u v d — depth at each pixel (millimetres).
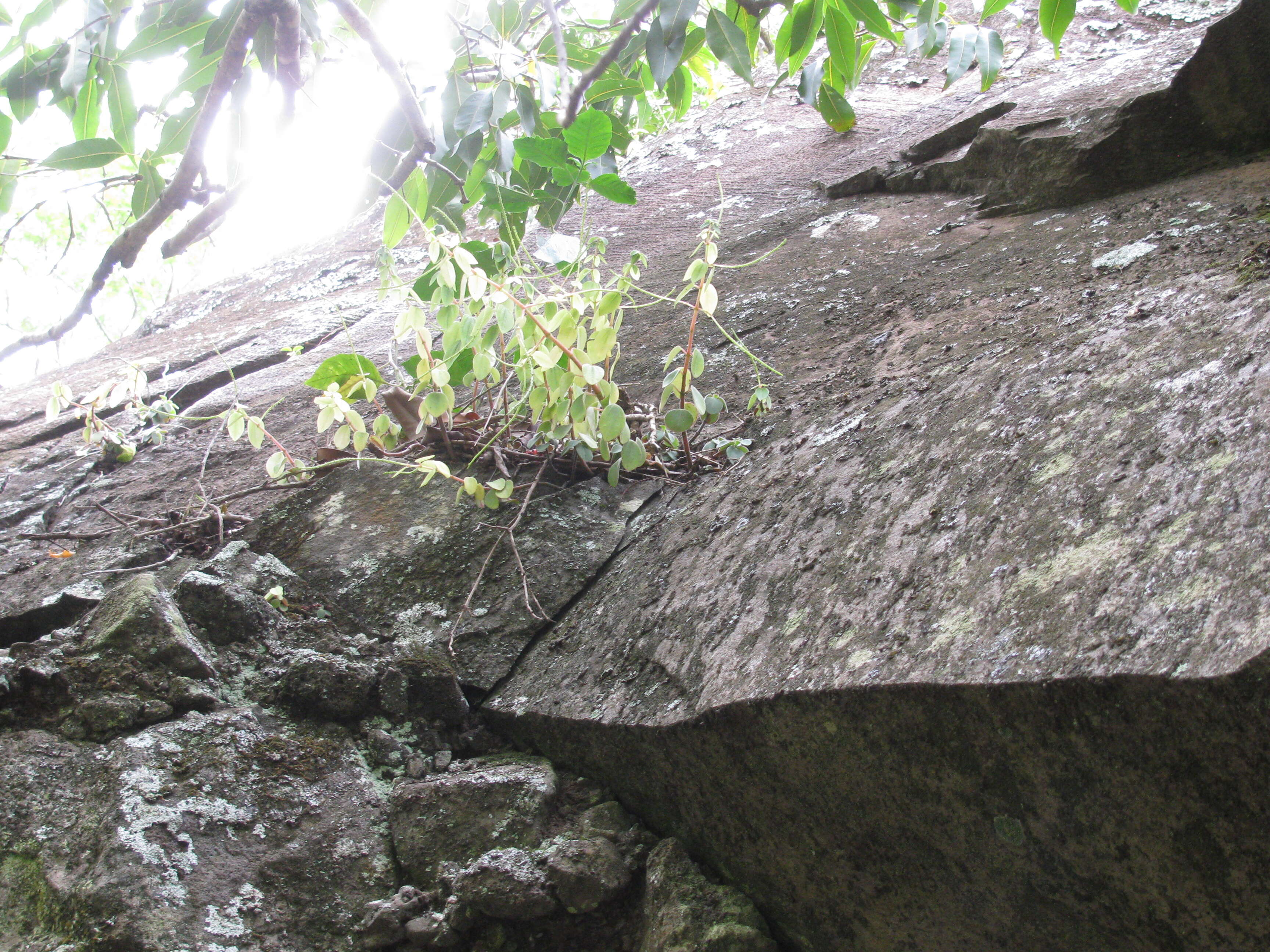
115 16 2021
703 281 1771
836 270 2479
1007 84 3391
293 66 1762
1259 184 1921
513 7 2115
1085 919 866
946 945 1011
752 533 1435
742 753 1100
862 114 3740
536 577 1713
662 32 1912
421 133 1761
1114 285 1662
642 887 1259
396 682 1520
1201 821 734
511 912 1205
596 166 2094
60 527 2209
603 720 1281
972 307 1920
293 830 1310
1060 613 835
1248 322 1037
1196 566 767
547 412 1726
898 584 1058
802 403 1851
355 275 3818
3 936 1153
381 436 1938
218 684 1469
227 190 1864
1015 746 830
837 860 1071
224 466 2336
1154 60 2688
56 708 1413
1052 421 1135
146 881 1155
